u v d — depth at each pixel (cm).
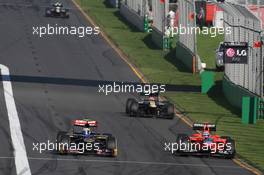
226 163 11825
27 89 17738
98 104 16625
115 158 11644
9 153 11669
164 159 11769
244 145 13588
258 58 16512
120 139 13138
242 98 16188
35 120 14438
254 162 12175
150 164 11369
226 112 16875
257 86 16462
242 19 17350
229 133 14600
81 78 19775
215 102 18050
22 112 15150
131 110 15288
